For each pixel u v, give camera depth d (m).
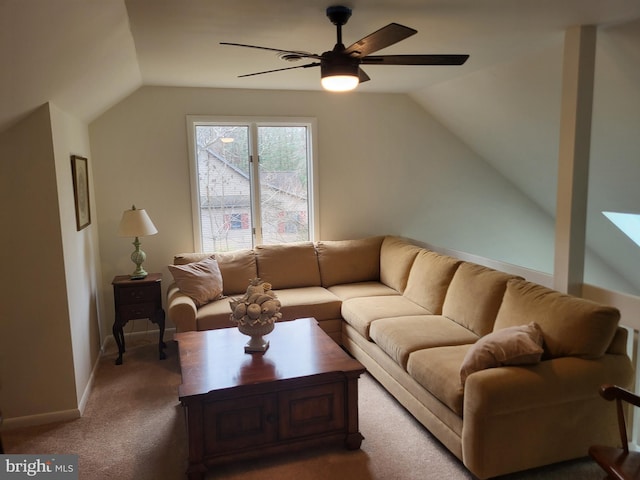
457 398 2.28
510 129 4.40
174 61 3.44
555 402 2.22
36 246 2.86
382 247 4.73
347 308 3.87
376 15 2.55
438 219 5.37
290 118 4.75
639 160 3.70
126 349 4.24
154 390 3.40
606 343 2.29
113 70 3.22
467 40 3.03
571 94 2.85
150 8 2.37
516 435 2.20
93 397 3.30
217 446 2.37
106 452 2.62
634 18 2.63
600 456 1.81
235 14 2.48
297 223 4.99
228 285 4.26
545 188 5.03
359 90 4.83
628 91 3.12
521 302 2.68
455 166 5.32
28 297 2.88
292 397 2.46
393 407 3.07
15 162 2.77
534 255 5.75
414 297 3.84
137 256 4.03
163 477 2.40
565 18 2.62
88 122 4.06
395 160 5.14
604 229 5.01
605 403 2.32
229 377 2.42
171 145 4.45
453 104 4.66
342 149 4.96
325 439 2.55
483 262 3.83
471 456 2.19
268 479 2.36
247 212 4.80
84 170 3.70
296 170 4.91
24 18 1.76
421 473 2.39
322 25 2.70
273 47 3.13
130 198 4.39
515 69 3.57
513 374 2.18
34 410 2.96
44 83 2.51
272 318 2.74
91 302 3.75
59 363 2.97
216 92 4.51
